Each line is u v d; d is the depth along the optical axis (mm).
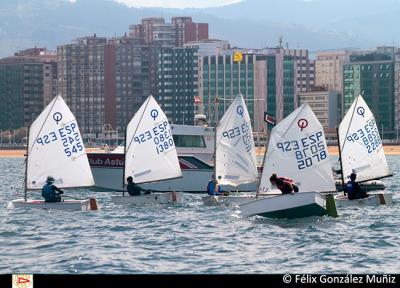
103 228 136250
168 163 171500
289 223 138000
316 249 114500
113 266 104312
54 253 113500
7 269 103000
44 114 159750
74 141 160250
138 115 170250
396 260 107312
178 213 155125
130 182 166750
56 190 157875
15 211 155125
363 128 170375
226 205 166625
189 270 102062
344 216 146375
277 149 147000
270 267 103500
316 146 147500
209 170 197625
